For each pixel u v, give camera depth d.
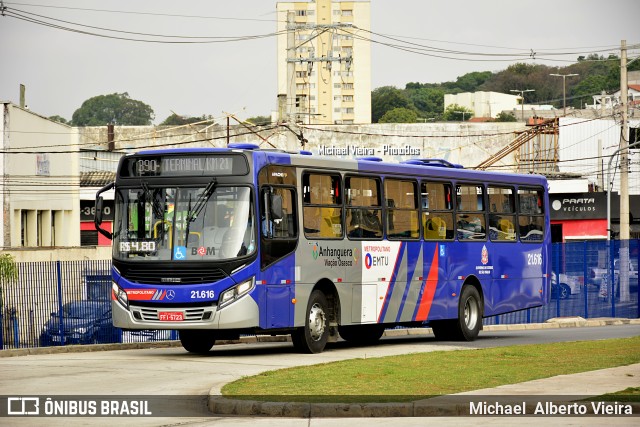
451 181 30.09
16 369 21.61
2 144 63.22
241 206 23.31
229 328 23.11
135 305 23.70
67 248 59.59
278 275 23.86
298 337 25.09
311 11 188.88
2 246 61.62
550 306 44.91
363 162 26.95
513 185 32.62
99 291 30.98
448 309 29.73
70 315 30.72
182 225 23.48
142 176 24.05
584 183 85.56
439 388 16.80
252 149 24.39
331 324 25.88
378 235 27.25
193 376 20.17
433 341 31.00
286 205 24.34
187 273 23.25
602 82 182.75
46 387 18.50
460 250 30.22
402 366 19.98
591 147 92.38
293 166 24.64
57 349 27.83
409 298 28.23
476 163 97.75
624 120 55.69
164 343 30.23
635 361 20.91
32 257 56.41
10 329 30.08
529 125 90.19
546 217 33.94
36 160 68.25
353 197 26.52
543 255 33.72
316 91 188.62
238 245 23.19
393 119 178.88
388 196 27.75
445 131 98.38
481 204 31.30
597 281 46.19
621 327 41.62
